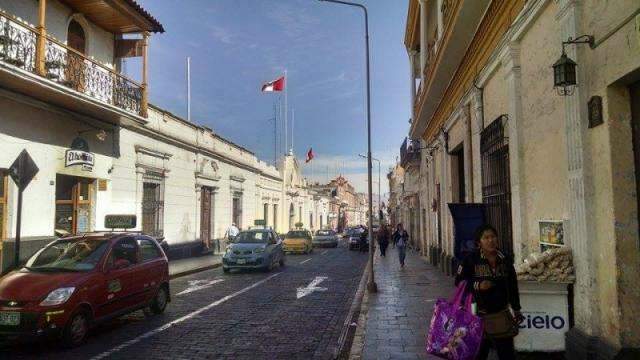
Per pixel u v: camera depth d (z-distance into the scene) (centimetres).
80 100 1427
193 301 1177
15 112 1329
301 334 836
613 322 504
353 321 946
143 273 938
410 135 2631
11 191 1311
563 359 584
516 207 824
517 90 818
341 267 2100
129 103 1681
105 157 1731
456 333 439
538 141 734
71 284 754
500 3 858
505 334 454
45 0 1368
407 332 805
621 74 475
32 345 754
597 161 532
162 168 2186
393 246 3912
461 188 1641
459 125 1442
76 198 1612
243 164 3309
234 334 832
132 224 1431
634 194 497
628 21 460
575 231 576
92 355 698
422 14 1927
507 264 466
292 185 4991
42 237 1380
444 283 1441
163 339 795
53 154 1470
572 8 564
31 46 1254
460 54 1232
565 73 554
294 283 1534
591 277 543
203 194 2730
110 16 1638
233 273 1856
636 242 494
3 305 707
